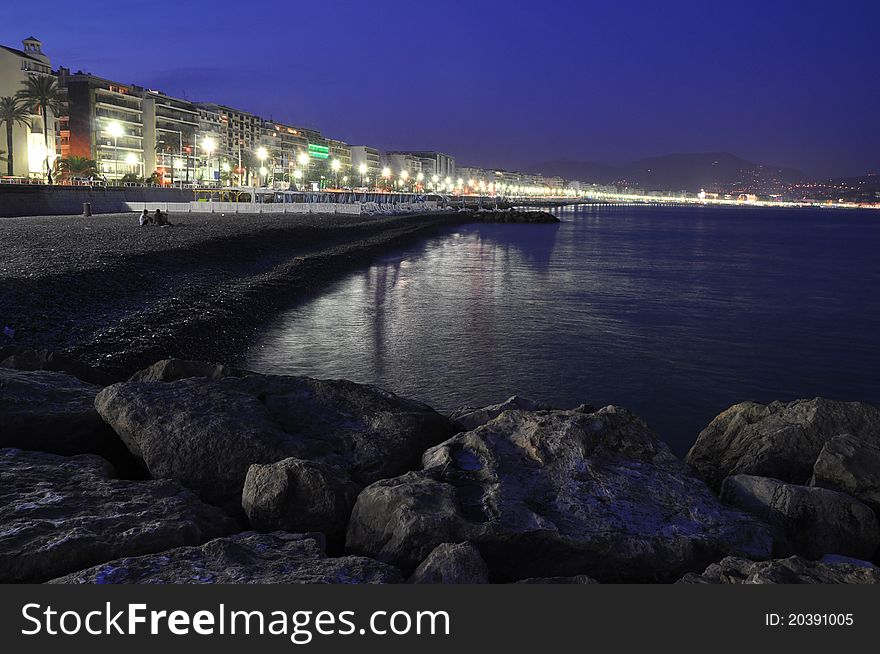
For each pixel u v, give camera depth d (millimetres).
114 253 27047
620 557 4598
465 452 5824
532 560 4637
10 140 87688
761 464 6594
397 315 23656
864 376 17312
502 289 31828
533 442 5754
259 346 18406
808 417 6758
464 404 13844
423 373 16062
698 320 24938
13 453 5457
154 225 45250
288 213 74938
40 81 87750
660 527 4832
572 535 4637
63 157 105875
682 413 14008
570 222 133125
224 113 149000
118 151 115312
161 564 3930
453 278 35688
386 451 6305
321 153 195250
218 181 139500
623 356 18453
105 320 17547
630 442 5867
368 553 4715
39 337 15211
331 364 16641
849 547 5180
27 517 4371
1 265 22250
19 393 6324
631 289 33500
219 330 18594
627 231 101750
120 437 6141
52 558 3939
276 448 5766
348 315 23359
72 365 8891
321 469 5188
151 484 5105
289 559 4125
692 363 18031
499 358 17734
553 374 16422
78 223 47125
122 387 6188
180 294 22125
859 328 24062
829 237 97188
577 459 5562
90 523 4340
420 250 55062
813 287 36688
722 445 7367
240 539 4371
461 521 4637
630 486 5293
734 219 187125
